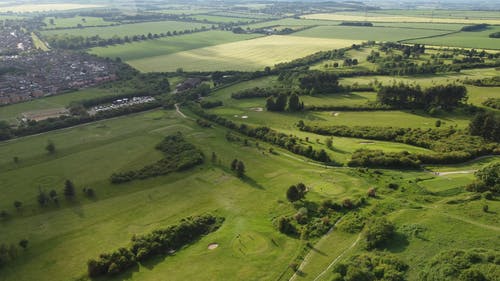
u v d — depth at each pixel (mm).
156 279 98938
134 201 136375
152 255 108375
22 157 173750
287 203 131375
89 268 100875
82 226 122312
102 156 173750
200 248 111438
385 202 124375
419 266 94000
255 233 116312
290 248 108500
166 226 119188
